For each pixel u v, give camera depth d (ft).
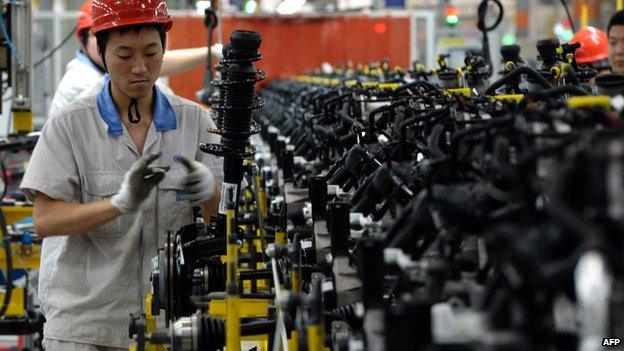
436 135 9.48
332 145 16.01
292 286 11.10
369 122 13.00
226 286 11.94
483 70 16.85
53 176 12.85
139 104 13.39
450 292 7.61
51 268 13.37
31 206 21.94
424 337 6.71
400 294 8.65
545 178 6.82
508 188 7.48
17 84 22.34
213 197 13.83
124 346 13.32
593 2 39.83
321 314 9.16
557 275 5.77
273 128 24.39
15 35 22.21
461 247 8.61
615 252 5.66
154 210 13.37
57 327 13.25
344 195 12.50
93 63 22.40
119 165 13.24
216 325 11.25
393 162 11.18
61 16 41.09
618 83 12.30
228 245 11.34
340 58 46.50
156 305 12.41
